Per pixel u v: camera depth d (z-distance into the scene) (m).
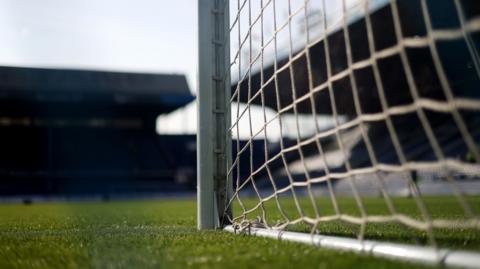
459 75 18.09
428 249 1.78
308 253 2.01
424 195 16.55
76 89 30.36
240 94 3.62
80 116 32.16
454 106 1.52
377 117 1.92
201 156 3.59
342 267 1.67
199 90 3.62
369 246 2.03
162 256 2.08
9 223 5.65
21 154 30.22
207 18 3.69
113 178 30.88
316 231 2.70
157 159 32.19
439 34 1.57
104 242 2.77
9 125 30.73
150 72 33.19
